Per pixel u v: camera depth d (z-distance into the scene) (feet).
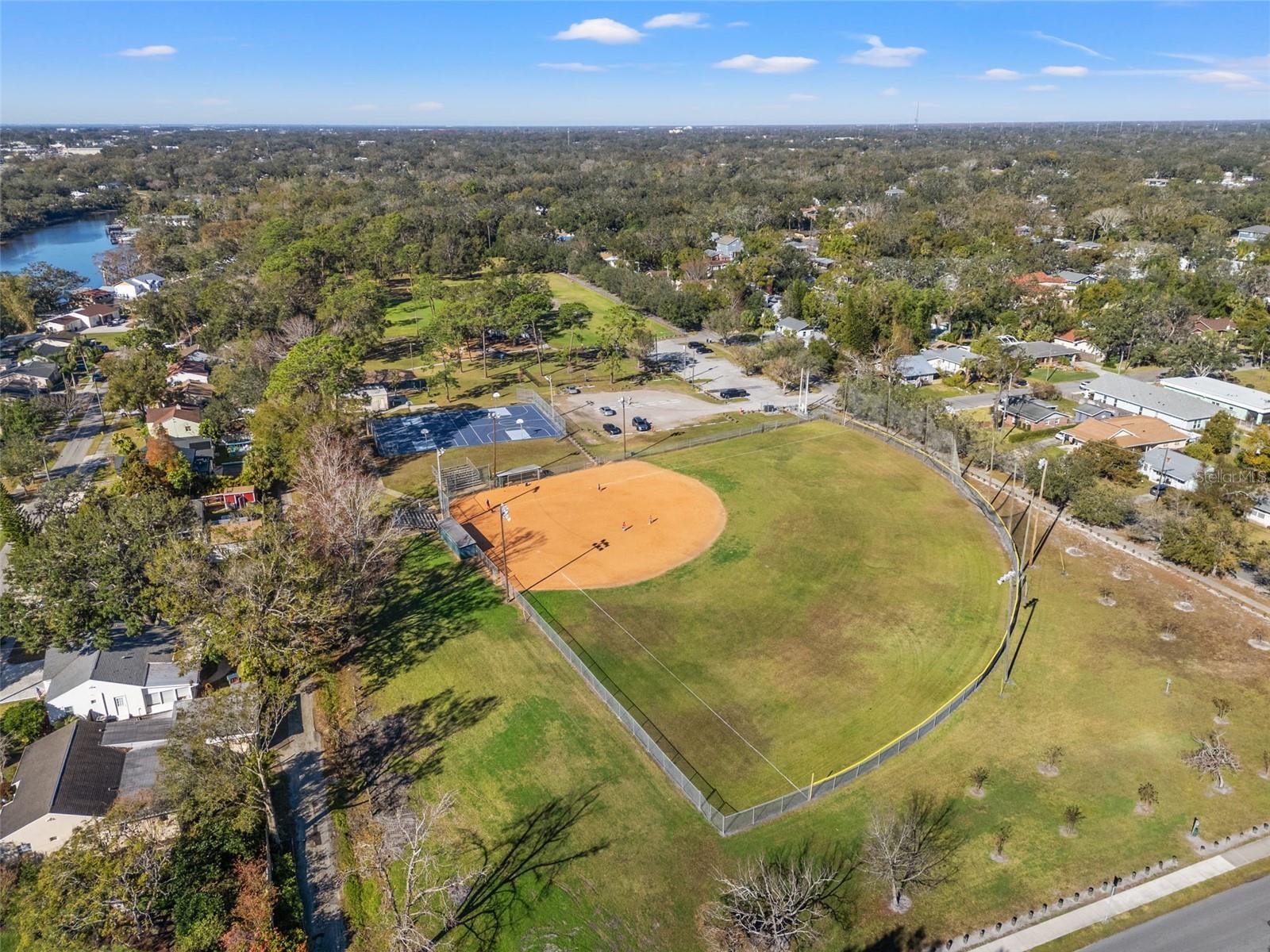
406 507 265.54
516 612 205.05
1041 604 208.23
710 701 171.53
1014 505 266.77
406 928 112.37
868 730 162.91
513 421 352.90
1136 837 137.49
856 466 298.56
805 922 116.98
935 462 297.74
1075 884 128.77
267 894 121.19
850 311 408.46
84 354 430.20
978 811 142.61
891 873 123.54
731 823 137.80
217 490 269.23
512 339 477.36
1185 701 171.42
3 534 244.22
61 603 179.22
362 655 189.47
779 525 251.19
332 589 180.65
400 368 430.61
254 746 140.05
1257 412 323.98
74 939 113.70
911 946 118.32
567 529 250.98
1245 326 435.94
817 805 143.74
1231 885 128.67
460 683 178.40
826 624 198.80
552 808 144.15
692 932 120.26
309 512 221.87
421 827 127.65
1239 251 579.48
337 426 280.92
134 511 197.16
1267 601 208.13
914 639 192.44
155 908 120.67
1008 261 559.79
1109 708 169.17
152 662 178.09
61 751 149.79
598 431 340.59
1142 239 651.66
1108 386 355.15
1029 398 358.64
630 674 180.86
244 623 162.81
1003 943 118.83
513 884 128.98
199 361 427.33
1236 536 219.00
